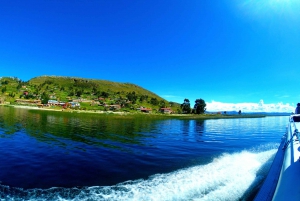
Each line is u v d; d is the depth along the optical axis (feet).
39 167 45.39
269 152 65.00
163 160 53.57
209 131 149.38
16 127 120.16
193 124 239.09
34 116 228.63
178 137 108.37
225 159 54.24
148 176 39.34
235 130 159.74
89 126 151.94
